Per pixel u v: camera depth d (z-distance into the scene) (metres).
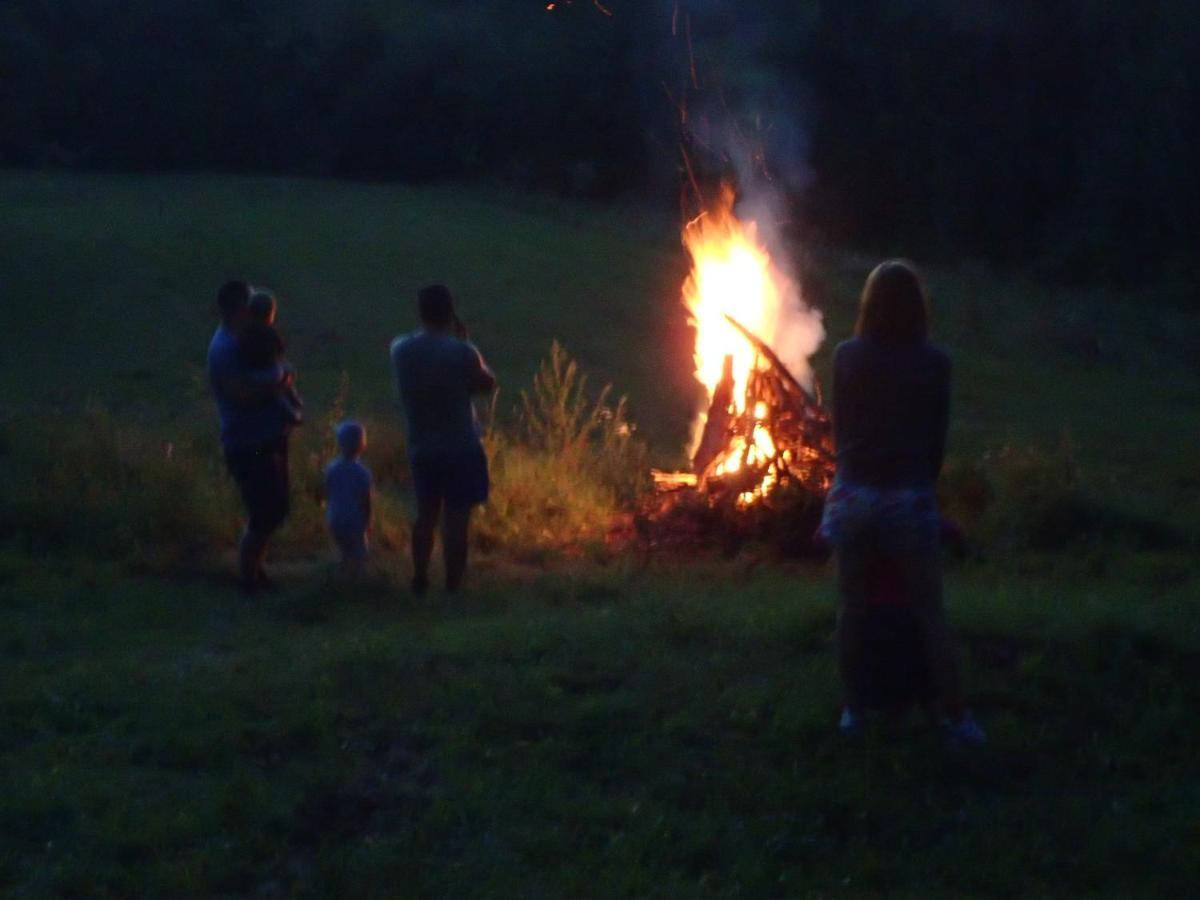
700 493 9.66
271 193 39.28
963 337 24.02
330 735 5.64
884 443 5.39
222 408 8.24
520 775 5.36
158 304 24.39
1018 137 35.47
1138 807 5.31
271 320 8.30
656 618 6.97
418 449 8.18
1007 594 7.64
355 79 47.50
